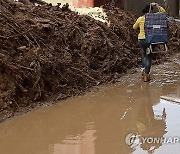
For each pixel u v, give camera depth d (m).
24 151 5.75
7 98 7.43
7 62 7.68
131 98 8.31
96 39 10.52
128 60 11.28
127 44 12.24
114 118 7.11
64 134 6.39
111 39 11.48
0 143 6.06
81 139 6.13
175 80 9.79
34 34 8.93
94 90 9.02
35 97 7.95
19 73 7.85
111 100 8.22
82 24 10.94
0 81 7.49
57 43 9.41
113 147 5.77
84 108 7.73
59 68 8.80
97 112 7.47
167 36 9.48
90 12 13.14
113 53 10.84
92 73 9.73
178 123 6.69
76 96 8.57
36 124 6.88
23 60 8.11
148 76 9.71
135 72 10.80
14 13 9.41
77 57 9.74
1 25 8.33
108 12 13.09
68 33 9.98
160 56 12.60
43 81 8.34
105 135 6.28
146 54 9.67
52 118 7.17
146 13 9.75
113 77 10.03
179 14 20.48
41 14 10.07
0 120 7.02
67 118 7.16
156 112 7.36
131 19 13.95
